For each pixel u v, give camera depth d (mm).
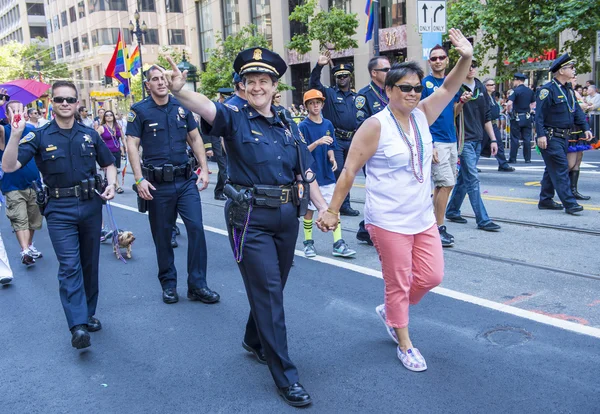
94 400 3578
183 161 5219
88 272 4641
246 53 3410
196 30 36000
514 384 3492
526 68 18312
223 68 23297
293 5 28703
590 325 4254
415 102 3520
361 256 6426
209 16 34688
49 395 3670
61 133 4438
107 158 4695
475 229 7289
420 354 3812
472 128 7129
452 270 5691
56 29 65875
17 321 5035
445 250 6398
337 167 7188
